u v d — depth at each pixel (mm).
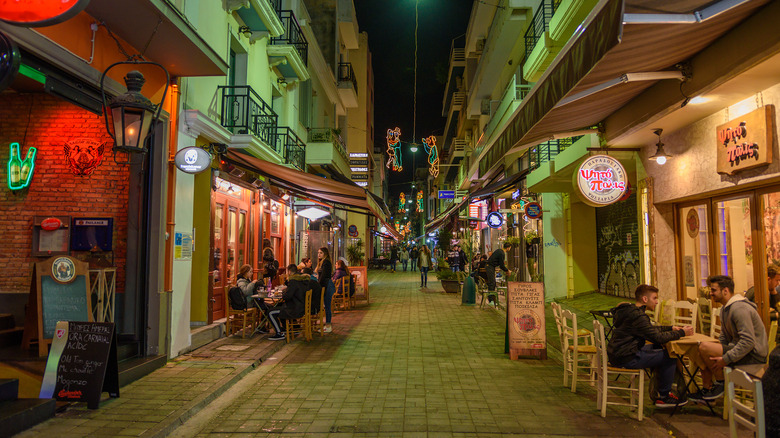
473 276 16375
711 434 4426
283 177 10828
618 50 4203
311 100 19031
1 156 7117
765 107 5520
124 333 6957
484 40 26297
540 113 5105
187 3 8203
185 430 4699
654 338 4930
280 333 9203
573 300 14859
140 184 7043
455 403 5527
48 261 6078
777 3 4191
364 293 15422
